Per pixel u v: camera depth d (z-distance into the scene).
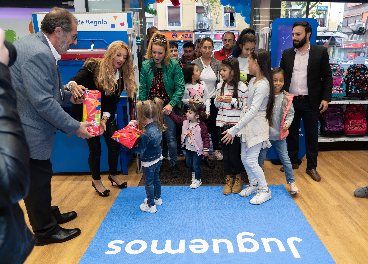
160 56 2.63
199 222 2.16
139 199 2.56
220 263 1.71
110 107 2.47
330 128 3.71
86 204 2.50
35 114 1.69
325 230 2.05
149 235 2.00
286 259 1.73
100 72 2.24
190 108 2.60
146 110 2.09
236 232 2.02
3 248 0.67
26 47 1.59
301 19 3.24
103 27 2.97
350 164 3.41
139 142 2.09
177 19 16.58
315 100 2.85
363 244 1.88
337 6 7.67
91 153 2.54
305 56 2.86
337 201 2.49
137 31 3.85
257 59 2.21
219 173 3.15
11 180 0.58
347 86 3.66
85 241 1.97
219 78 3.33
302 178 3.00
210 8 14.30
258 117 2.31
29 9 4.16
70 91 2.12
